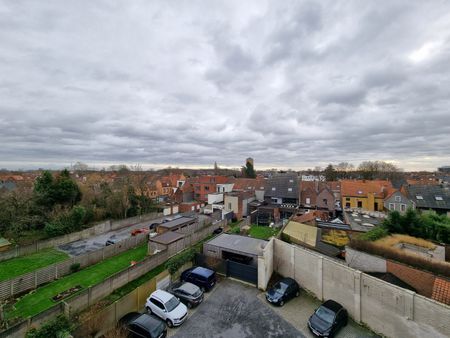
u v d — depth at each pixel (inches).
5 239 1074.7
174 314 510.3
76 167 4626.0
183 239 943.0
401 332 461.4
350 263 705.6
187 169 5772.6
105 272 776.3
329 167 3575.3
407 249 738.2
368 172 3462.1
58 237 1079.6
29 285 657.6
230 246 802.8
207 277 646.5
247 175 3090.6
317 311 518.9
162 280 633.6
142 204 1628.9
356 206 1796.3
